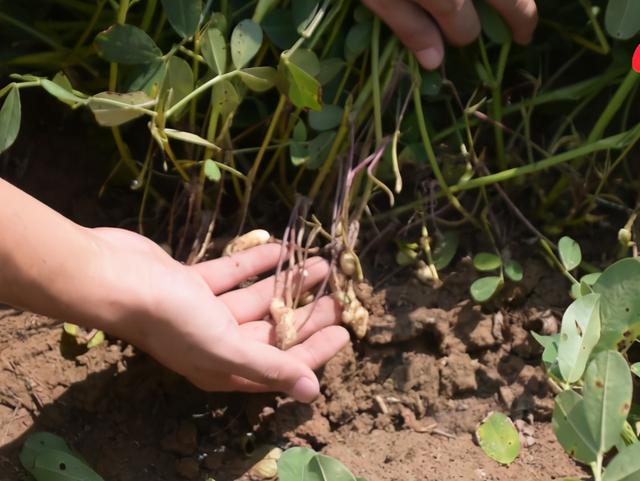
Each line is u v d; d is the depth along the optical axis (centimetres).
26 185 101
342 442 91
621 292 85
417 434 91
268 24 92
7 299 81
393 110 97
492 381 93
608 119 95
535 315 94
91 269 81
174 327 83
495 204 99
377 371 93
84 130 103
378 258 97
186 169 96
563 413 80
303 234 96
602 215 99
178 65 88
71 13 102
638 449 77
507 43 94
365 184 97
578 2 98
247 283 95
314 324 91
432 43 91
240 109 98
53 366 92
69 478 84
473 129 100
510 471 88
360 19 92
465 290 95
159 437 90
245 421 91
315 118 93
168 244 97
